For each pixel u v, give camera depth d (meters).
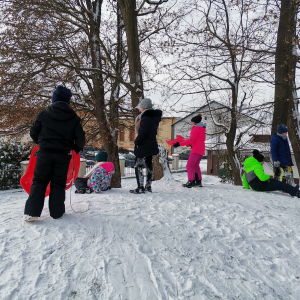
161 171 8.21
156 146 4.99
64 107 3.30
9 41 8.59
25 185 3.69
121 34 10.98
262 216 3.93
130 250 2.71
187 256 2.71
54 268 2.35
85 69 8.12
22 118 9.61
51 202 3.30
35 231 2.96
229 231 3.37
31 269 2.32
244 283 2.37
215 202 4.56
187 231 3.27
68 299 2.02
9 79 8.58
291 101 8.38
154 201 4.45
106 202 4.27
